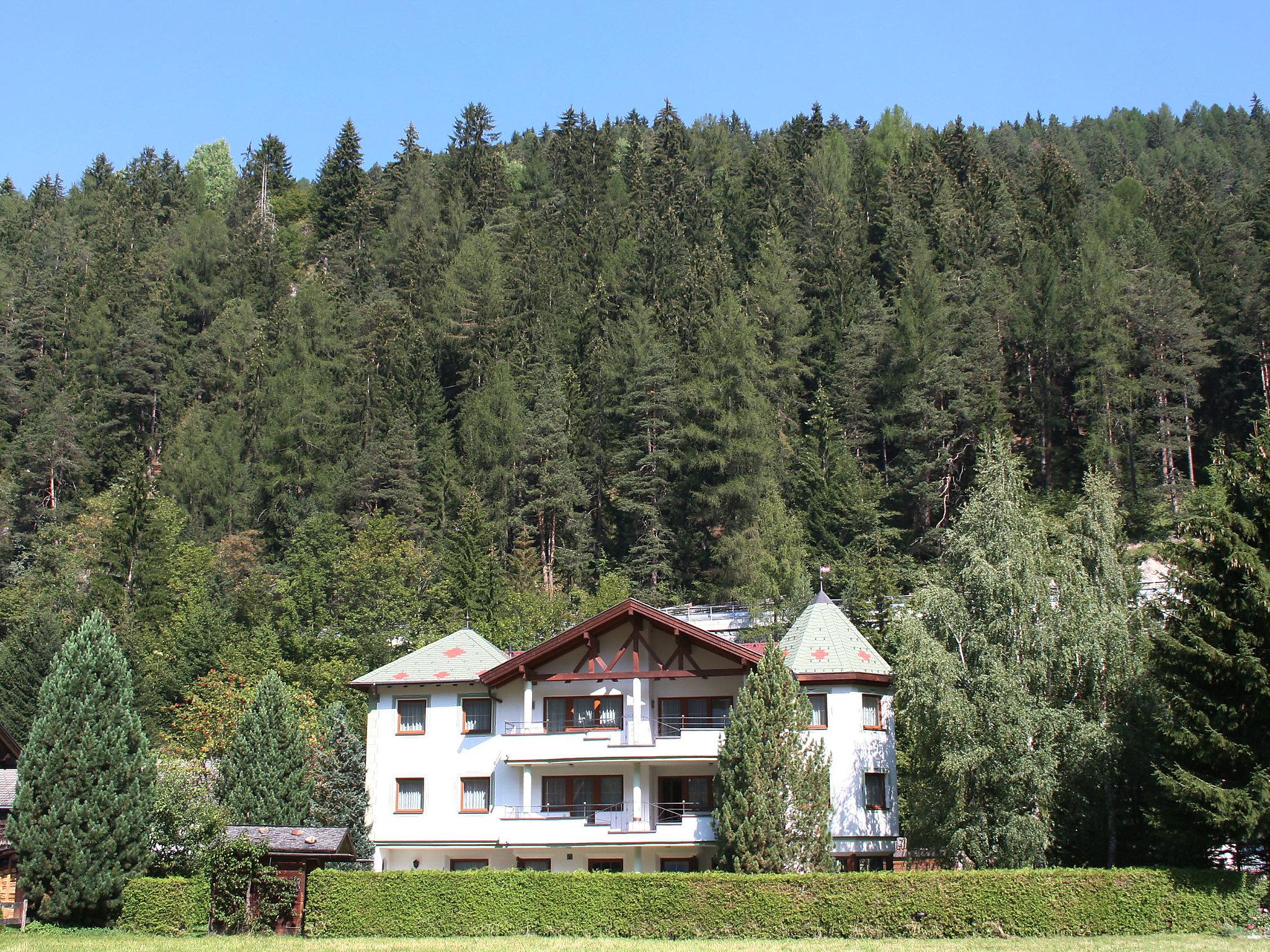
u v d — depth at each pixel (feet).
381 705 167.12
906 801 153.17
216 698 228.02
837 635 156.97
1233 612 122.93
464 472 347.77
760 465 324.19
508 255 450.71
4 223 583.58
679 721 155.63
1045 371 354.13
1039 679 136.05
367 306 441.27
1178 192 448.24
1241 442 345.10
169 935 123.85
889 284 422.41
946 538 149.28
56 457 372.17
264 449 368.48
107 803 129.90
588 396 369.91
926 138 546.26
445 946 112.88
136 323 414.62
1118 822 132.57
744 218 464.65
